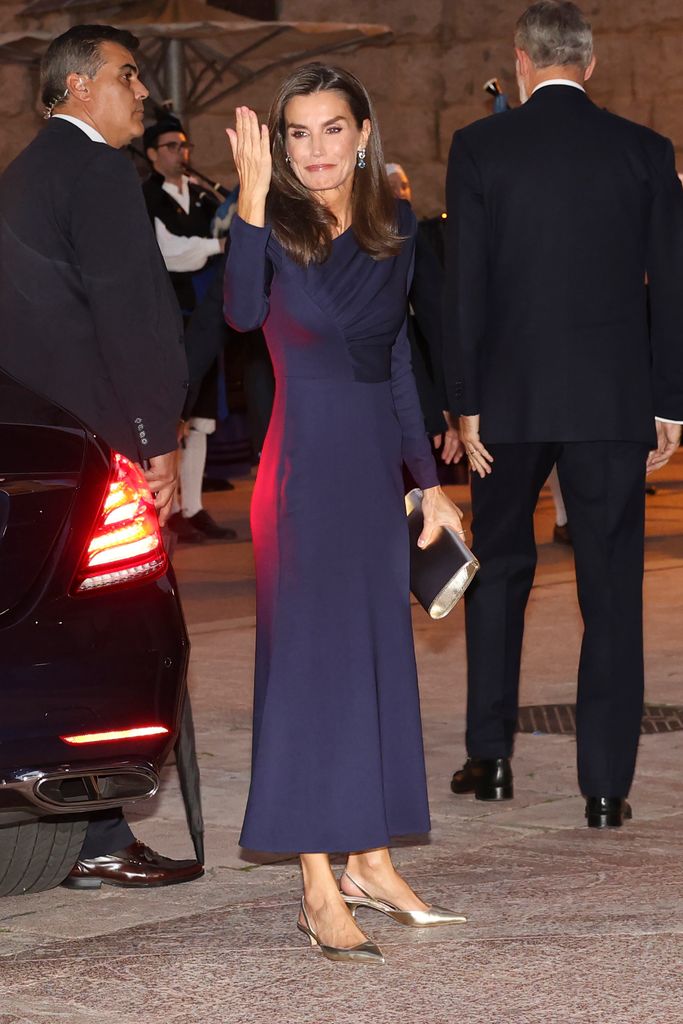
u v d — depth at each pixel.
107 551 6.95
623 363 9.12
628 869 8.27
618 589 9.18
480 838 8.88
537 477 9.44
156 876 8.17
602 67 33.66
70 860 7.91
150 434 8.04
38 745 6.68
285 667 7.25
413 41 33.44
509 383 9.17
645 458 9.25
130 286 7.93
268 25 25.94
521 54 9.31
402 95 33.62
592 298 9.05
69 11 26.11
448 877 8.18
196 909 7.83
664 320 9.22
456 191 9.16
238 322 7.25
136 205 7.99
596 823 9.07
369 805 7.23
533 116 9.14
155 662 7.01
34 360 8.03
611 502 9.18
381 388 7.39
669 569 17.62
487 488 9.52
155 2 25.84
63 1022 6.40
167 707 7.05
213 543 20.08
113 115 8.26
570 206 9.03
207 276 19.89
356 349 7.29
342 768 7.23
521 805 9.56
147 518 7.15
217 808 9.52
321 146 7.11
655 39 33.34
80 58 8.20
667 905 7.68
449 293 9.21
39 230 7.98
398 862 8.44
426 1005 6.51
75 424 7.16
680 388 9.28
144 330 7.97
